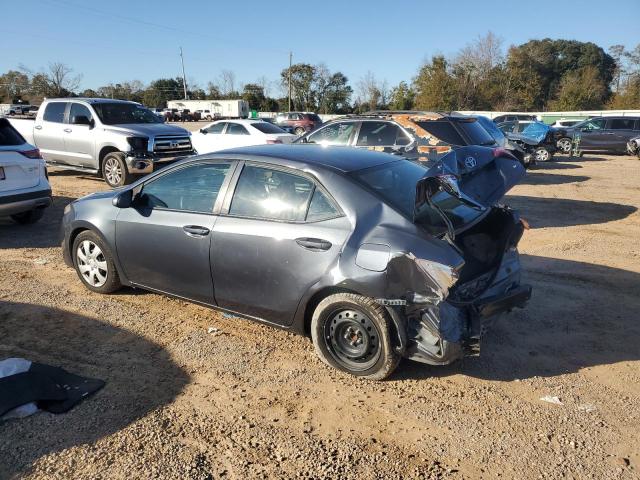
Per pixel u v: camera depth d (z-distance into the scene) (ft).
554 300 17.28
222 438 10.27
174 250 14.61
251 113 232.94
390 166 14.28
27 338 14.19
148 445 10.01
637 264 21.29
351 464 9.59
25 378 11.56
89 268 17.21
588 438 10.33
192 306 16.55
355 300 11.88
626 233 26.99
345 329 12.40
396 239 11.45
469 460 9.71
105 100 40.42
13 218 27.09
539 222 29.86
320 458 9.74
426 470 9.45
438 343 11.44
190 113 224.12
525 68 219.41
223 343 14.19
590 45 261.24
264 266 13.01
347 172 12.87
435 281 10.93
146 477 9.18
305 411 11.19
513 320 15.67
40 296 17.12
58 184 39.47
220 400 11.55
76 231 17.31
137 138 36.96
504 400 11.61
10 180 23.39
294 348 13.97
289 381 12.35
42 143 41.32
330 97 269.03
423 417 11.00
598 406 11.42
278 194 13.21
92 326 15.01
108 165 38.01
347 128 30.35
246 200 13.62
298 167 13.07
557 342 14.34
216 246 13.71
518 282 14.19
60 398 11.30
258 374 12.66
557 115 138.62
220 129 49.65
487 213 14.06
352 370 12.48
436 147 27.89
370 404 11.46
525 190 41.83
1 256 21.53
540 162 63.77
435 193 11.91
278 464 9.57
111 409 11.11
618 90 227.81
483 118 48.14
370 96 224.12
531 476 9.29
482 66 206.69
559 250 23.53
